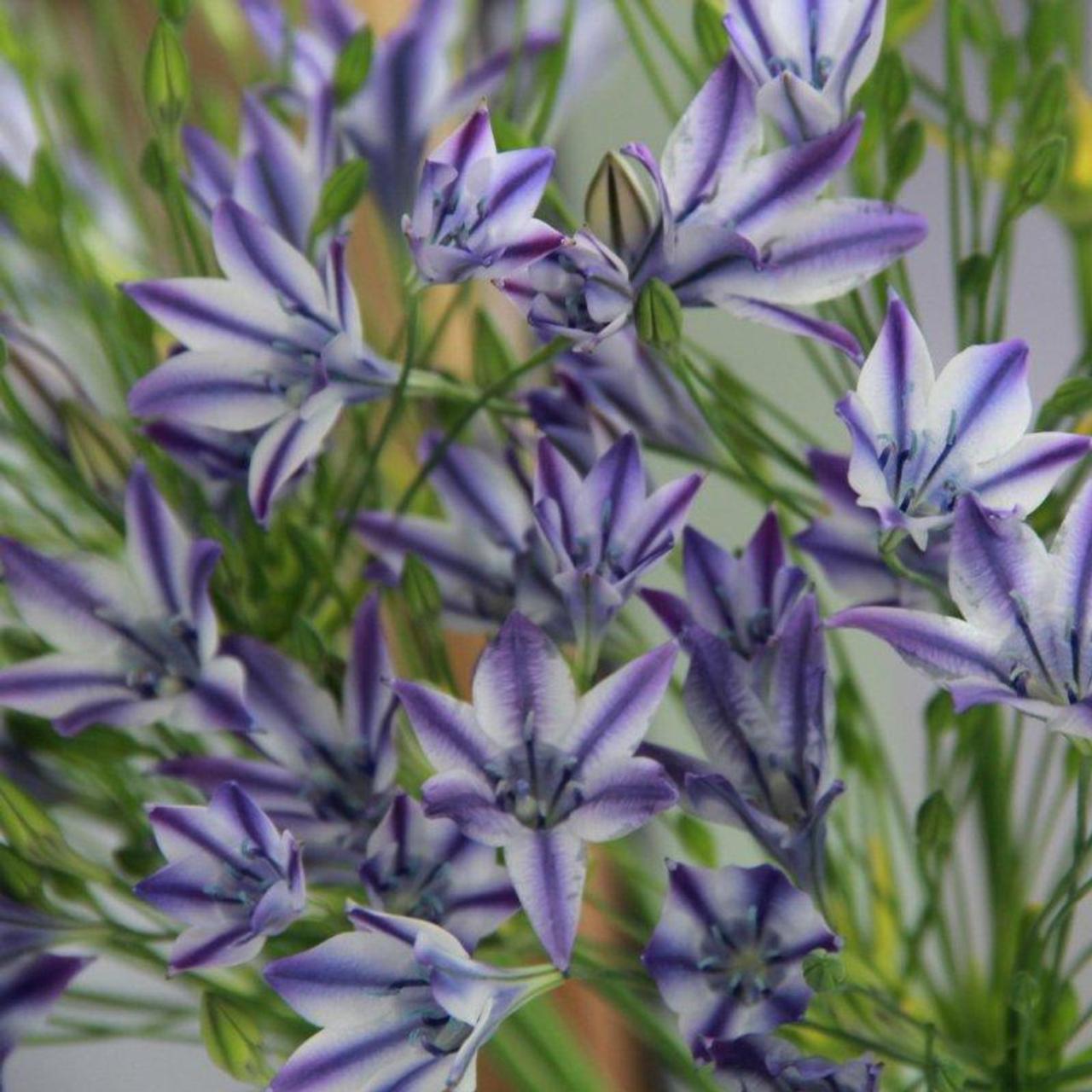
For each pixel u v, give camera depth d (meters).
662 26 0.50
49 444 0.50
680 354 0.46
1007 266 0.50
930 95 0.54
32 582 0.48
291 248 0.48
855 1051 0.50
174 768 0.48
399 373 0.49
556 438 0.49
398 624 0.51
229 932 0.46
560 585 0.47
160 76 0.48
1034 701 0.43
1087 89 0.54
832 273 0.46
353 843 0.48
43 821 0.48
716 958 0.46
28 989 0.48
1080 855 0.47
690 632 0.47
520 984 0.46
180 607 0.49
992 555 0.44
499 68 0.53
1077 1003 0.51
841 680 0.52
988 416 0.45
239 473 0.49
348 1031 0.45
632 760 0.45
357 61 0.51
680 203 0.46
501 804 0.46
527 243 0.45
